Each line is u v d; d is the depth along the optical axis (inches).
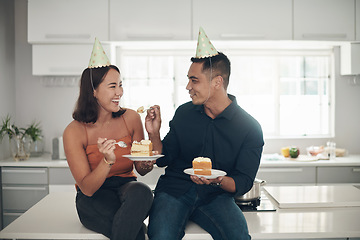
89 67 63.5
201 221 61.9
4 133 127.1
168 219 58.5
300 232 57.5
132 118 70.5
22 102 140.8
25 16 139.3
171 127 73.2
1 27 129.0
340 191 80.4
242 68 143.6
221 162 68.7
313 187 83.9
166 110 143.6
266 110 145.0
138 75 142.6
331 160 125.8
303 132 146.1
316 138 142.6
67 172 120.3
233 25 123.3
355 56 130.7
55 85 139.9
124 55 140.6
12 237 57.7
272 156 132.3
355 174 122.1
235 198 71.7
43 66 125.3
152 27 123.2
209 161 60.0
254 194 71.0
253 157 66.6
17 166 120.5
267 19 123.3
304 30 124.1
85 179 58.9
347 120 143.4
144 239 57.6
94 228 58.8
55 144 125.8
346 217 64.9
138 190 57.3
